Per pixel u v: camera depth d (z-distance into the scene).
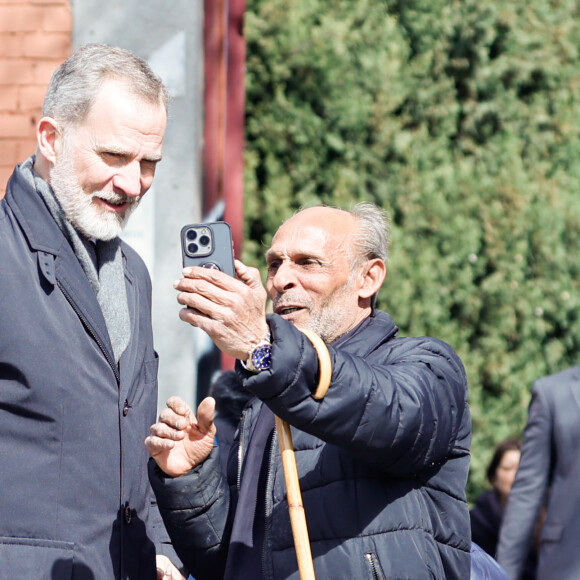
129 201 4.56
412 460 4.09
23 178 4.57
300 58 14.09
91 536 4.38
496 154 15.17
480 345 14.76
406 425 3.96
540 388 7.69
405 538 4.21
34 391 4.31
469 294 14.69
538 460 7.64
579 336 15.34
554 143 15.73
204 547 4.63
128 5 8.52
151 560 4.76
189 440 4.54
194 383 8.48
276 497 4.37
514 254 14.91
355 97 14.27
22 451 4.32
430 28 14.99
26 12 8.52
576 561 7.40
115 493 4.49
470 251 14.63
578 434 7.49
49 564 4.27
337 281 4.69
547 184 15.45
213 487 4.61
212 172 8.70
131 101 4.48
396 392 3.96
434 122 15.01
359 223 4.84
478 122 15.25
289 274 4.68
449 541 4.44
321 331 4.67
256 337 3.82
